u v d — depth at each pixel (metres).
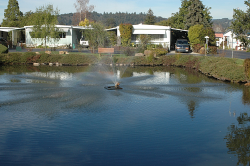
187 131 7.39
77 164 5.51
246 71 14.88
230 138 6.92
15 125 7.72
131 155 5.92
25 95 11.33
